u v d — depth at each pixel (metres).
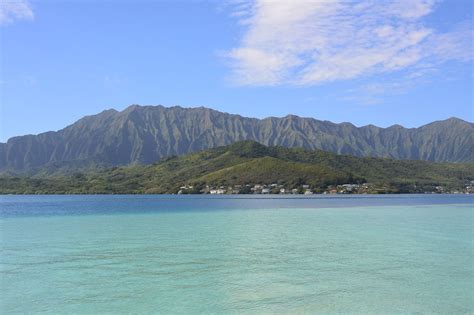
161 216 90.69
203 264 37.22
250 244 47.97
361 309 25.80
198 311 25.47
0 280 31.92
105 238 53.19
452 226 67.69
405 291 29.28
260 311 25.47
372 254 41.78
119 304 26.69
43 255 41.41
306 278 32.47
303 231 60.69
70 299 27.62
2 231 61.06
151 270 35.00
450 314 25.09
